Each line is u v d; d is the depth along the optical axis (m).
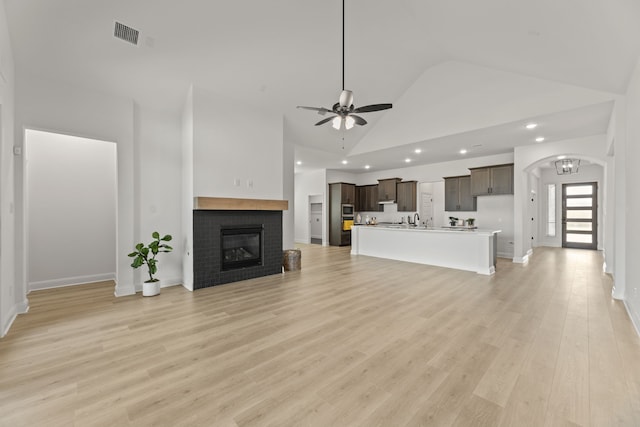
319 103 5.26
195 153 4.16
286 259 5.54
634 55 2.65
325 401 1.71
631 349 2.33
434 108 5.46
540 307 3.38
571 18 2.34
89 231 4.70
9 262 2.91
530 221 7.97
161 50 3.52
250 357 2.24
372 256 7.36
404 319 3.01
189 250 4.26
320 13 3.61
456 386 1.85
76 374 2.01
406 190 8.95
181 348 2.39
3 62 2.63
